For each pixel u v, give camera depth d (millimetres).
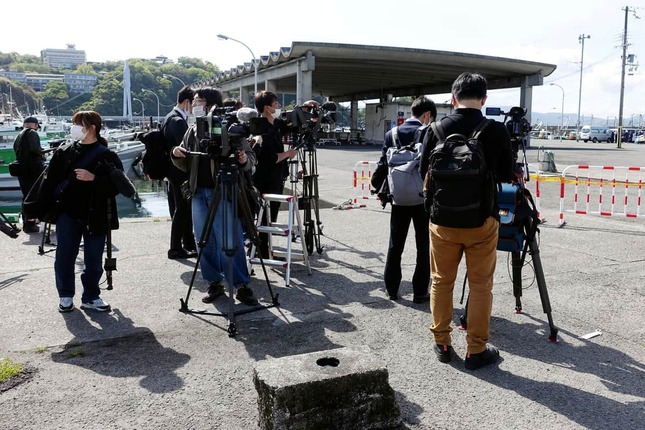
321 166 22828
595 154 33031
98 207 4668
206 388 3457
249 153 4695
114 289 5453
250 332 4379
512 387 3488
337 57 36281
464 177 3385
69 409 3195
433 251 3805
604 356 3955
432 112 4898
